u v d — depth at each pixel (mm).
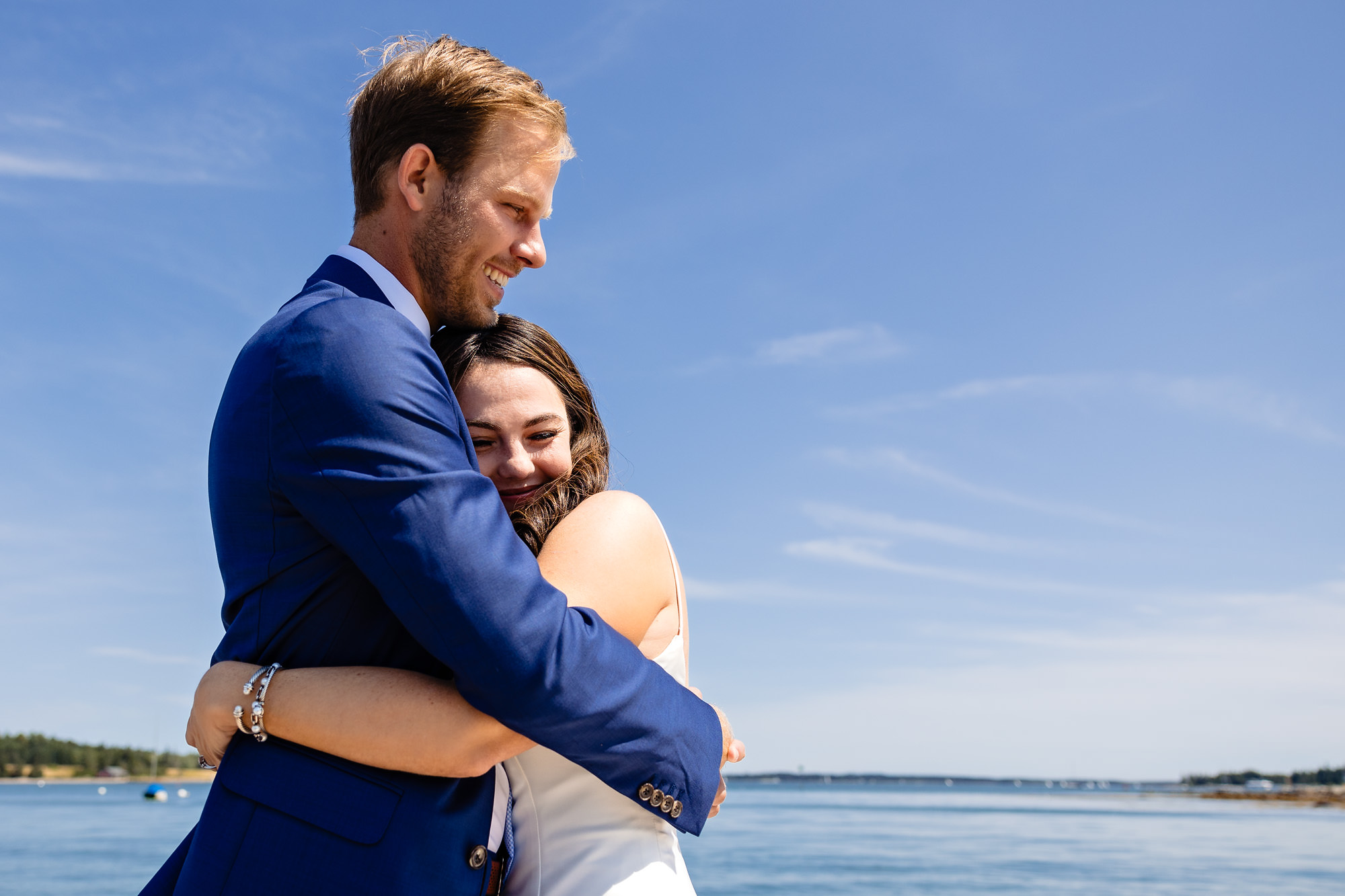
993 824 75812
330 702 1354
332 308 1431
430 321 1785
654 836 1731
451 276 1688
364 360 1372
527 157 1691
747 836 56469
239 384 1454
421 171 1640
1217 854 42281
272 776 1365
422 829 1373
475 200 1652
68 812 71750
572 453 2066
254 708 1360
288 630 1413
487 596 1308
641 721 1426
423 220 1649
